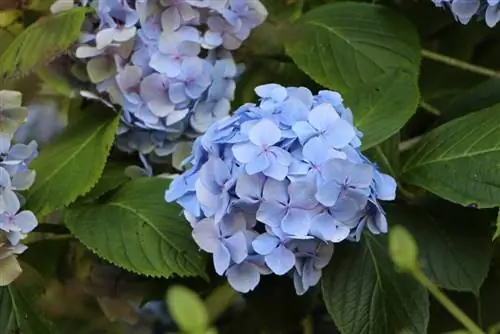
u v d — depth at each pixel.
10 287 1.53
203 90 1.53
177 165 1.55
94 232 1.49
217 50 1.55
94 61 1.53
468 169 1.46
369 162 1.42
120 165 1.57
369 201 1.40
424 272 1.48
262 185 1.39
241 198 1.39
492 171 1.45
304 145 1.39
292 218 1.39
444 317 1.56
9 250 1.48
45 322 1.54
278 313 1.54
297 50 1.58
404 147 1.55
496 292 1.55
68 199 1.50
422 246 1.49
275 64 1.61
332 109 1.41
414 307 1.46
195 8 1.52
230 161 1.40
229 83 1.55
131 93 1.53
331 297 1.46
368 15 1.60
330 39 1.58
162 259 1.47
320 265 1.43
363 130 1.49
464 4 1.53
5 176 1.47
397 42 1.58
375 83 1.52
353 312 1.46
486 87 1.58
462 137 1.49
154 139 1.55
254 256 1.41
